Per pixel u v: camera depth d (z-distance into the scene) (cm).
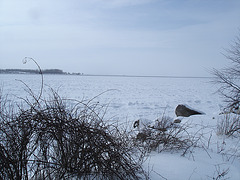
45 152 216
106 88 3019
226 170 274
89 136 224
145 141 354
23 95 1530
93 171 228
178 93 2516
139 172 250
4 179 198
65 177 212
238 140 436
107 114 1009
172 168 276
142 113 1101
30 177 223
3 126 221
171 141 366
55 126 216
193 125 547
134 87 3500
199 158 318
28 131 217
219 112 797
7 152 204
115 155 226
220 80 804
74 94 2055
